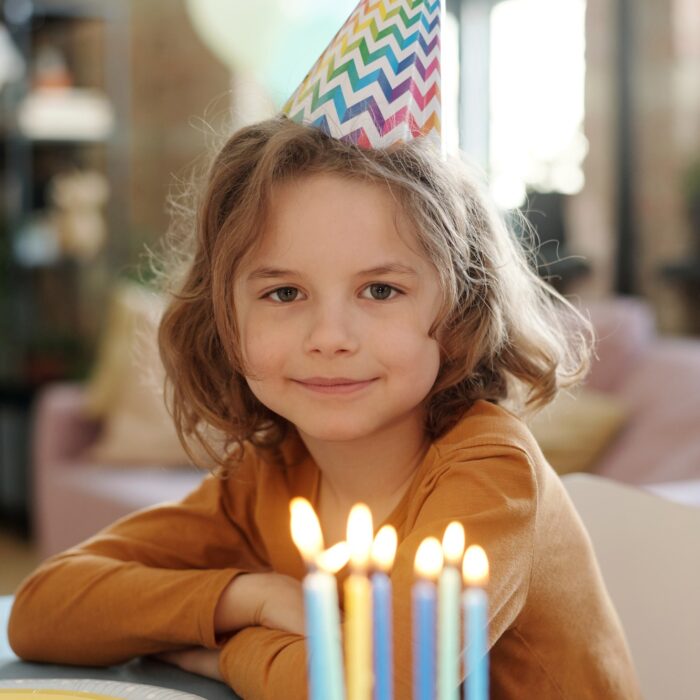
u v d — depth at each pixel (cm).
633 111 418
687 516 100
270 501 101
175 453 327
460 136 469
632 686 92
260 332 85
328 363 82
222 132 111
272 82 346
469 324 91
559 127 443
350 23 90
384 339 82
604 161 427
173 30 507
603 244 430
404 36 88
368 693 43
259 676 81
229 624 89
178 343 100
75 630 93
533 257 115
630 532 104
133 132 520
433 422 92
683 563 100
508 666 88
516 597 82
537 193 447
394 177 82
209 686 88
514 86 458
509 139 461
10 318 464
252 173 88
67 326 473
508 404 102
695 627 98
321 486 99
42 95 470
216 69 486
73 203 479
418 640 42
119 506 293
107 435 340
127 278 459
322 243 82
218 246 88
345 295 83
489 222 94
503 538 80
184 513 105
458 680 71
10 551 416
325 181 82
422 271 83
